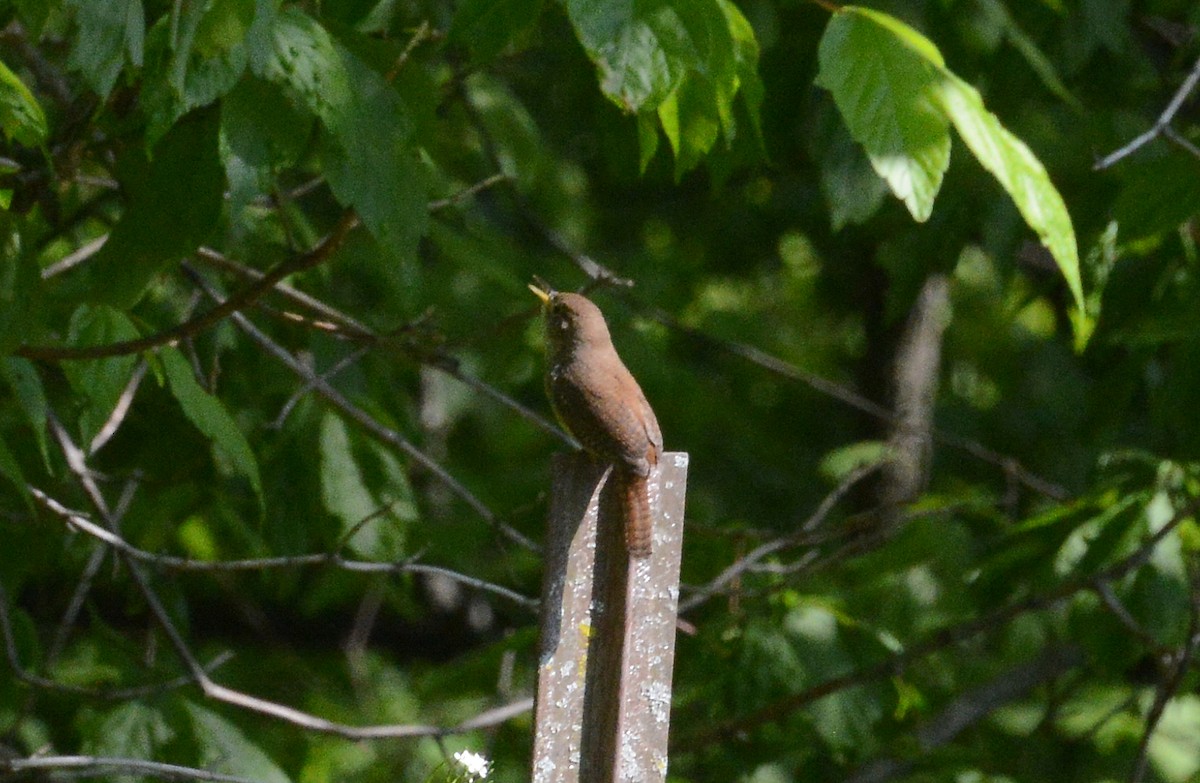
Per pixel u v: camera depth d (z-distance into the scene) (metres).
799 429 21.55
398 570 8.62
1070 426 20.86
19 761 7.45
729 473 20.11
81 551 12.28
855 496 16.05
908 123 6.00
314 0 6.87
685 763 12.50
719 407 17.97
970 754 11.64
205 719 9.23
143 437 11.00
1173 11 14.03
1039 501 17.12
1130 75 12.28
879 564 12.32
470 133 13.59
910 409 16.45
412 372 16.28
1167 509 10.99
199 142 6.42
